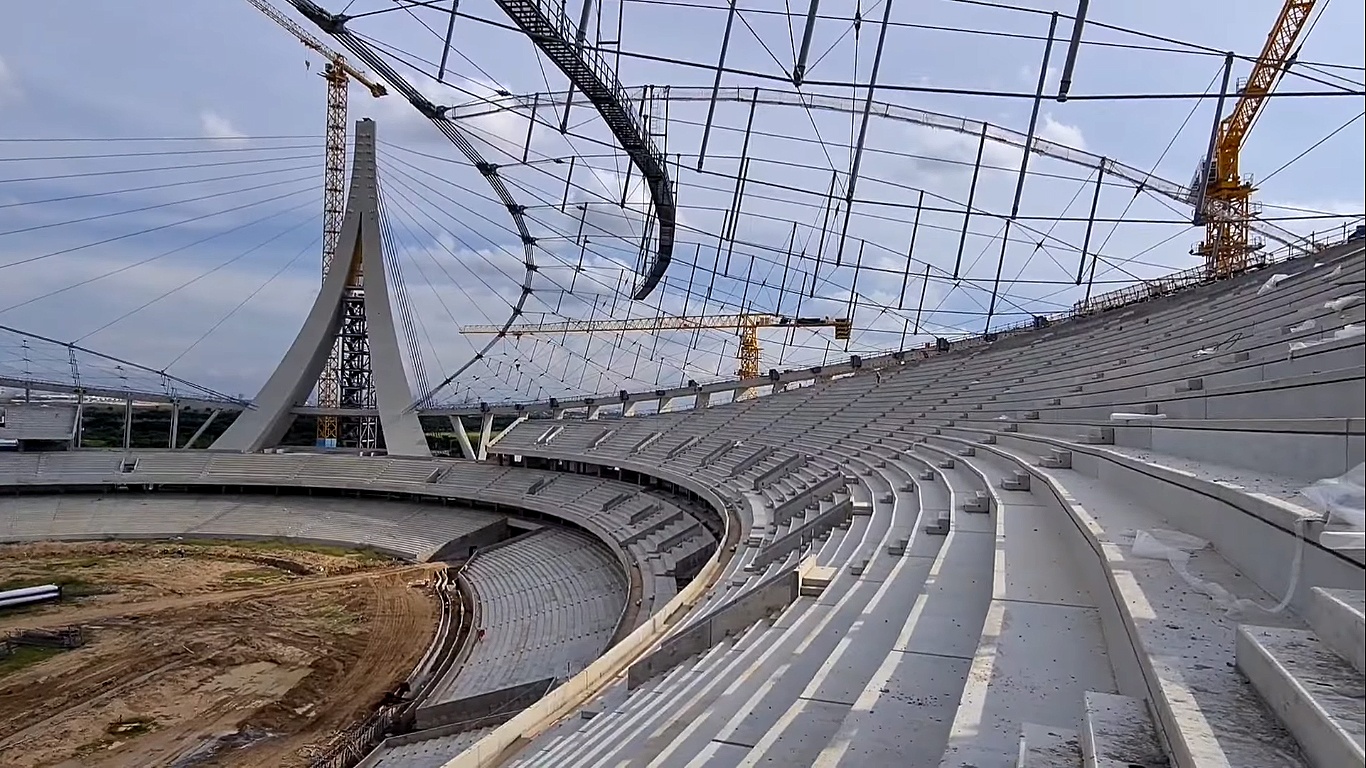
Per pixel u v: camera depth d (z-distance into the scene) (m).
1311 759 3.38
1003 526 11.70
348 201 84.06
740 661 11.12
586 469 64.38
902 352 56.25
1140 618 5.53
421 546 57.41
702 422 59.34
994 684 6.20
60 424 74.56
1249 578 6.07
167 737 26.02
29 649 34.50
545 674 28.41
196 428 113.94
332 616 40.03
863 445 33.72
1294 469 6.91
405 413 80.44
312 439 105.38
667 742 9.28
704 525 40.38
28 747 25.17
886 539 15.03
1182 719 3.93
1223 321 22.03
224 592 44.84
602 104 25.45
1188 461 9.89
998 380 35.41
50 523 62.88
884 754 6.32
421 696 29.20
